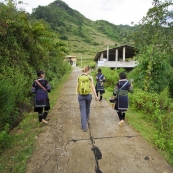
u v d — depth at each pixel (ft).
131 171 9.14
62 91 31.60
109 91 33.58
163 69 24.98
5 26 18.54
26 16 24.44
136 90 23.17
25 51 23.09
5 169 9.26
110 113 18.80
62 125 15.11
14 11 21.72
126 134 13.51
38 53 28.02
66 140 12.39
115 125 15.35
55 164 9.67
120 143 12.06
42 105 14.19
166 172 9.12
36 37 26.71
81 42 338.34
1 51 17.81
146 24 28.73
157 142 11.75
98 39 390.21
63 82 44.45
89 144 11.85
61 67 56.59
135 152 10.94
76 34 384.68
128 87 14.66
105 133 13.64
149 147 11.60
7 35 18.98
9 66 18.02
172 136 12.30
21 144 11.81
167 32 27.32
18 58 20.17
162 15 25.88
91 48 310.24
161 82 24.84
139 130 14.23
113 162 9.87
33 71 23.79
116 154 10.68
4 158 10.21
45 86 14.49
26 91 18.67
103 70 46.85
